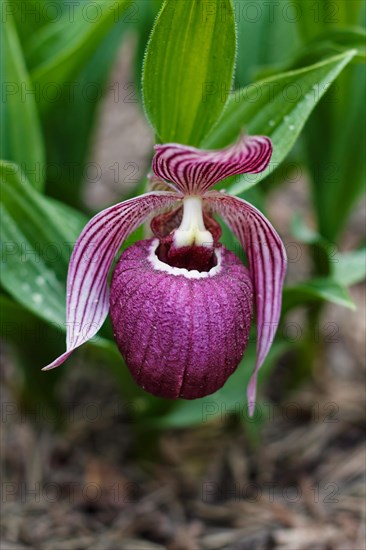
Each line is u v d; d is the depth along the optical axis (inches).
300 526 17.3
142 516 17.5
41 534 17.2
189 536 17.2
